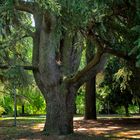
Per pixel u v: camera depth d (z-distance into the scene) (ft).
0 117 120.26
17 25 60.90
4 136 62.90
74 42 62.85
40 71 62.64
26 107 171.12
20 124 89.10
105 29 36.47
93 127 78.13
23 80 77.97
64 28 39.83
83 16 33.78
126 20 35.60
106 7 31.04
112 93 110.22
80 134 62.80
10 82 79.30
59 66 62.64
